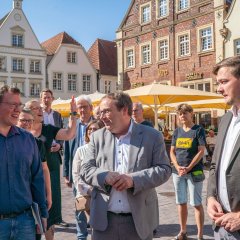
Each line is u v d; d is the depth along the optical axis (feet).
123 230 11.34
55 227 24.02
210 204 10.55
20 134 11.92
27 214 11.68
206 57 90.38
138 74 108.27
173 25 98.17
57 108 67.15
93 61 163.84
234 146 10.09
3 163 11.27
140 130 11.76
